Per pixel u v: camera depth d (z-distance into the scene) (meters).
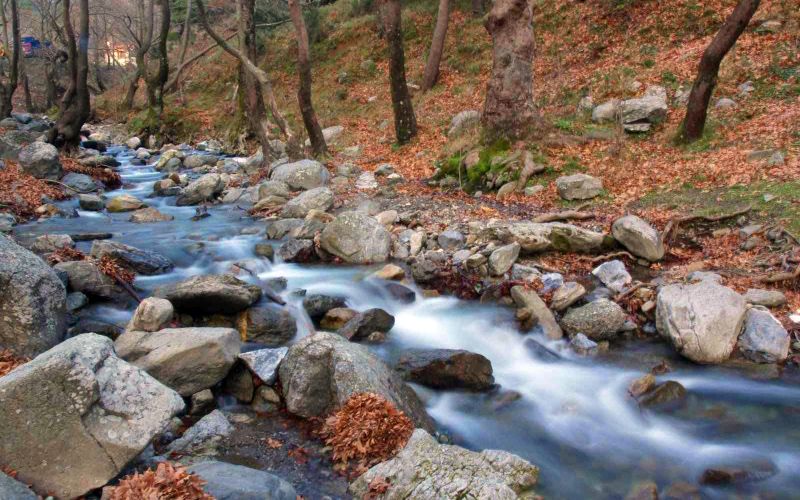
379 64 27.73
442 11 22.94
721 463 5.20
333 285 8.82
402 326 7.93
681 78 16.75
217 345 5.86
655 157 13.22
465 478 4.51
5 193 12.89
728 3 19.50
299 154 16.95
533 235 9.39
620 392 6.42
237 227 11.76
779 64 15.73
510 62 14.11
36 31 45.09
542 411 6.17
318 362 5.71
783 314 7.21
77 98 19.14
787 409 5.95
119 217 12.72
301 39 17.12
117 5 42.69
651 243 8.84
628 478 5.07
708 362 6.75
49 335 6.13
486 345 7.54
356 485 4.68
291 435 5.36
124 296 7.82
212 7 36.66
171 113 26.48
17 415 4.08
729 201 10.24
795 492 4.83
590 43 21.31
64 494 4.08
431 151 17.05
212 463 4.51
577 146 14.16
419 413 5.75
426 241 10.22
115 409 4.35
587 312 7.56
